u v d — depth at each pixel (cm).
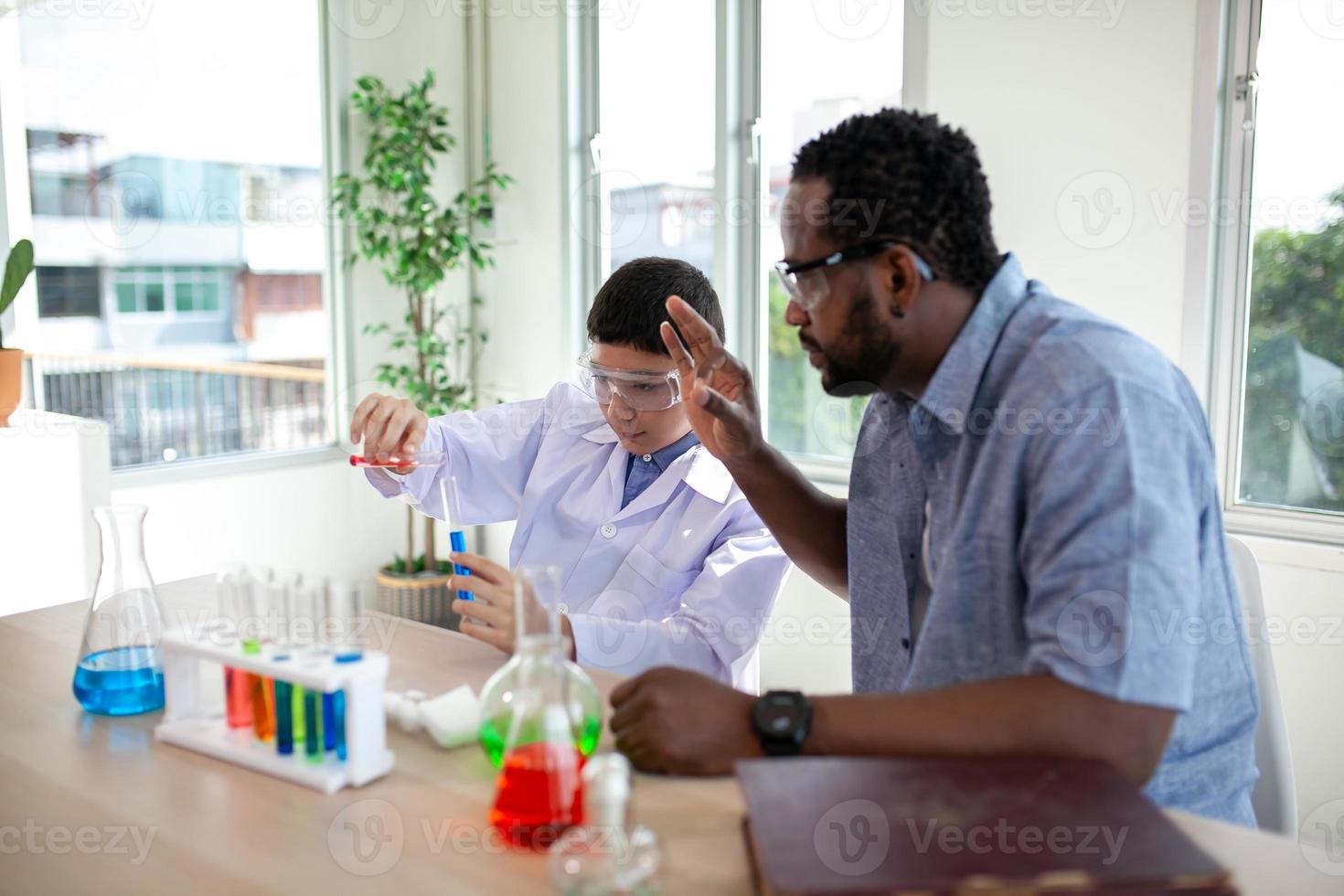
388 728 112
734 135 334
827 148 109
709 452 160
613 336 163
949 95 276
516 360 400
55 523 256
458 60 392
